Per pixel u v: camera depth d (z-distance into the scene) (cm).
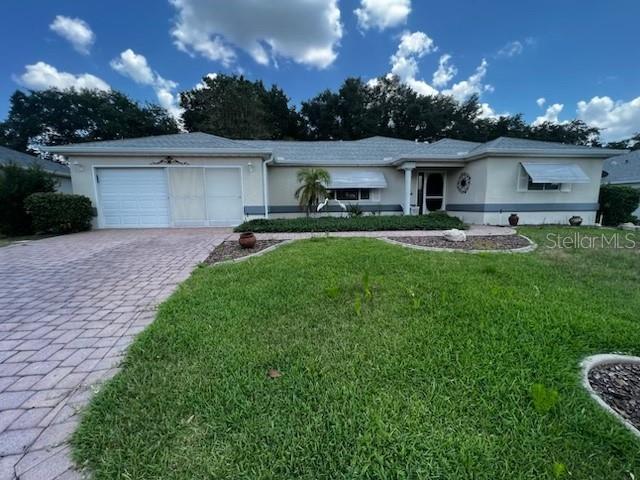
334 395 238
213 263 699
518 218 1418
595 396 237
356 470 176
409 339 327
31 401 241
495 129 4400
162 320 382
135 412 222
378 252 766
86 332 364
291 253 767
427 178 1750
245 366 280
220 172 1341
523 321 368
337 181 1634
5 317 408
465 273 580
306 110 4519
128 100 4288
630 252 802
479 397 235
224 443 195
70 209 1177
